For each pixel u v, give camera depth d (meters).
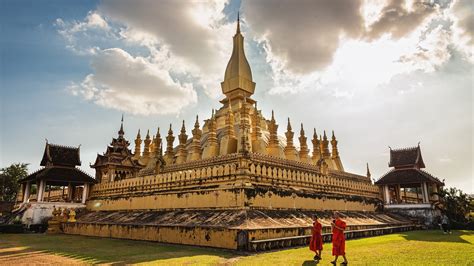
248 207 19.36
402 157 38.41
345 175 35.12
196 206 22.16
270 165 23.61
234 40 41.38
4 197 55.81
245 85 39.25
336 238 11.62
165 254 14.46
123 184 30.19
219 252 14.99
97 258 13.64
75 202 34.16
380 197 36.97
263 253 14.55
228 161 22.77
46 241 20.94
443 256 12.95
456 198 33.78
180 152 34.00
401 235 23.86
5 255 14.92
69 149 36.00
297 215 21.52
